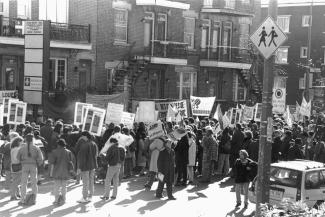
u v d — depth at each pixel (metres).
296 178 13.05
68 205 13.70
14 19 24.27
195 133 19.41
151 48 31.31
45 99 21.53
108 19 29.81
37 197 14.41
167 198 15.26
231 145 19.19
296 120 30.17
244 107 24.56
